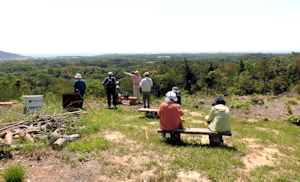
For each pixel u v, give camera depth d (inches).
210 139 189.5
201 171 134.9
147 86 359.6
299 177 134.3
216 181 124.6
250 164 152.9
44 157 139.0
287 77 2119.8
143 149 168.9
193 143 191.9
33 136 169.5
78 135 187.8
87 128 216.8
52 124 202.8
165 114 187.0
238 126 278.1
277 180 129.3
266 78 2351.1
